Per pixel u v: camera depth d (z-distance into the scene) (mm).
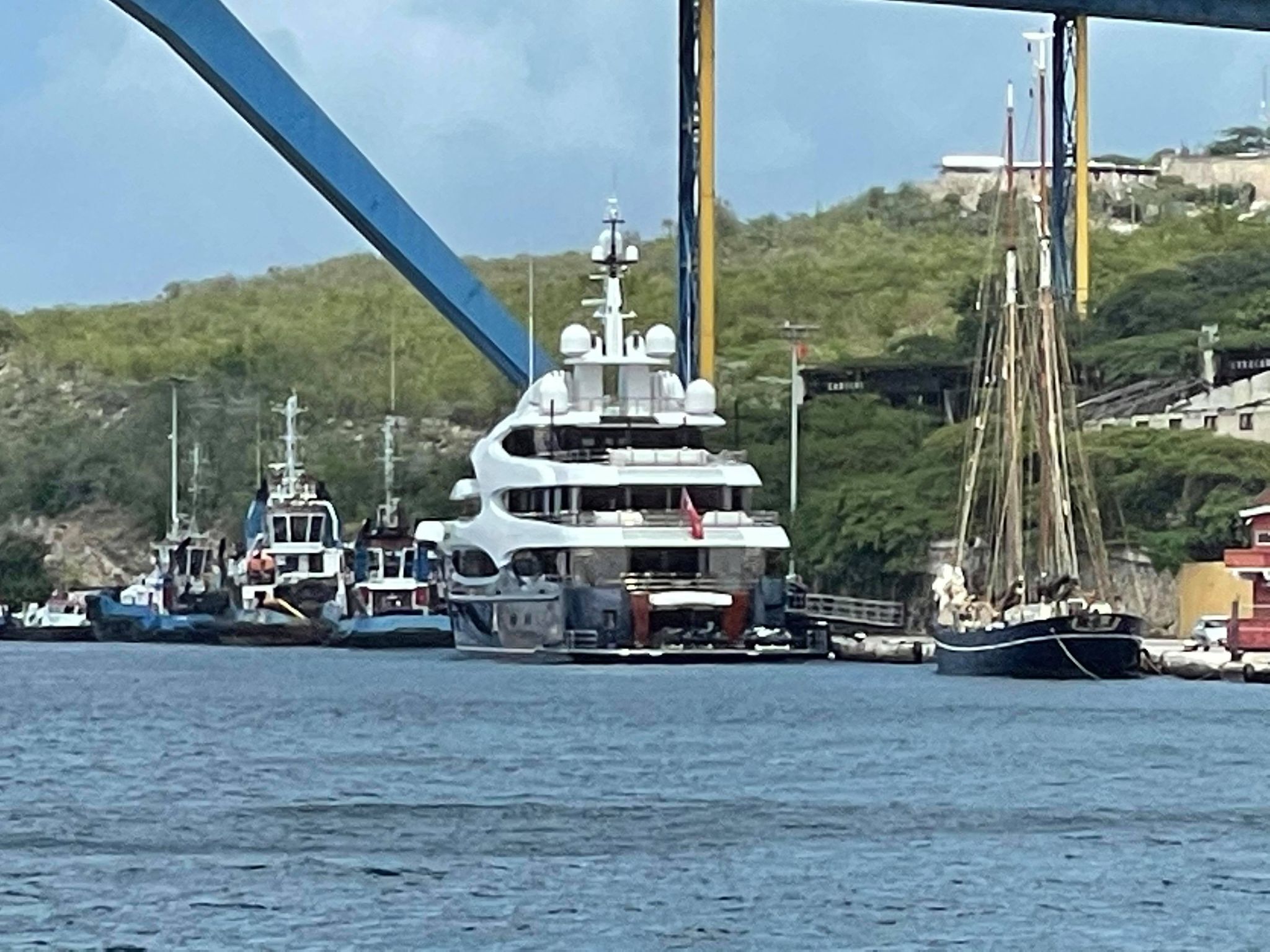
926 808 58156
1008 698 90250
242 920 44500
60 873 48906
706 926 44281
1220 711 84375
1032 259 152875
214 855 51062
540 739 74250
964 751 70500
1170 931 43969
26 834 53938
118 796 60281
